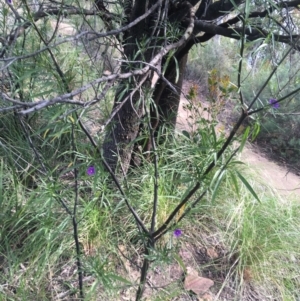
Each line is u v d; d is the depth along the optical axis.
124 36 2.13
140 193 2.37
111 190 2.27
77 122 1.35
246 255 2.35
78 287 2.01
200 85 5.20
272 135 4.53
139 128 2.33
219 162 1.46
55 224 2.12
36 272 2.00
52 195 1.68
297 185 3.70
